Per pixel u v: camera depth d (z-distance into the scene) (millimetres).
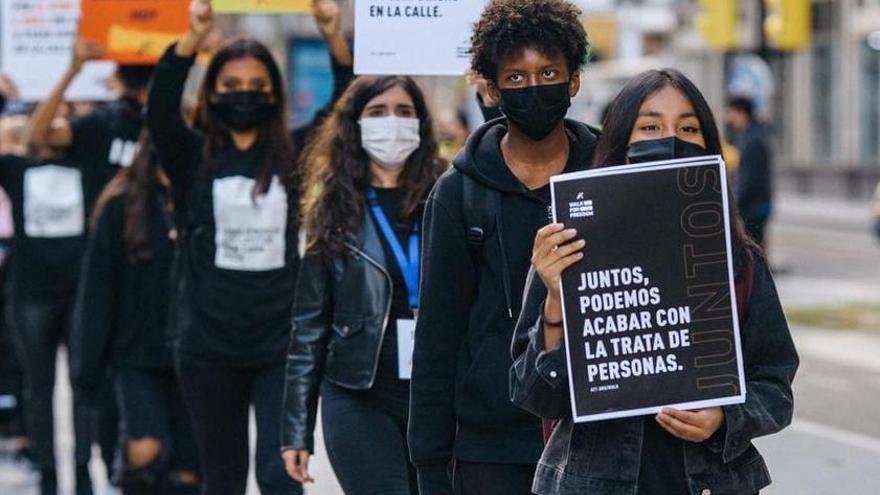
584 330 4434
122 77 9727
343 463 6258
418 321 5164
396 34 6434
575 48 4930
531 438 5102
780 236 32750
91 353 8203
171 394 8297
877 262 26734
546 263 4434
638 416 4500
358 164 6484
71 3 10141
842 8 42938
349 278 6371
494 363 5086
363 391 6348
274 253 7230
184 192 7316
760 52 24016
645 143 4543
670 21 55156
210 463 7312
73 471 9703
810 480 10023
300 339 6496
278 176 7250
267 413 7148
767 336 4574
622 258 4438
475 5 6434
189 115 8172
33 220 9883
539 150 5094
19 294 9930
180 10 8500
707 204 4441
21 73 10211
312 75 22266
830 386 13773
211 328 7188
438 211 5129
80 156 9906
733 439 4445
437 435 5141
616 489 4488
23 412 11109
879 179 41438
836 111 43344
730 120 18625
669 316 4438
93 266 8195
